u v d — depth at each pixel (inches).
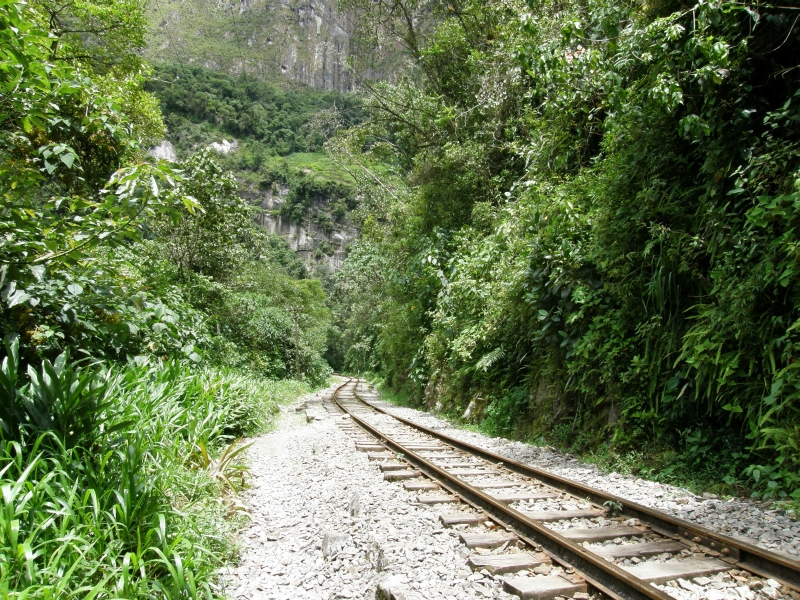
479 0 676.1
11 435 140.3
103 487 140.9
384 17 809.5
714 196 232.2
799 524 161.3
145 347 294.5
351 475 249.9
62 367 161.9
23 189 177.9
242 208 606.9
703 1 222.4
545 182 379.9
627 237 277.1
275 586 140.4
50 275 193.5
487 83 602.2
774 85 234.5
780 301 202.1
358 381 1796.3
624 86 302.5
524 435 370.0
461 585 127.8
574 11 380.5
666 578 126.3
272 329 1063.6
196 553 138.3
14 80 169.2
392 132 846.5
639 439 267.9
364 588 133.0
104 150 289.4
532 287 354.6
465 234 577.3
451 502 200.8
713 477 221.3
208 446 252.2
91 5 575.2
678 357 244.7
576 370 305.6
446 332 544.4
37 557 112.4
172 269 521.7
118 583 106.3
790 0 216.1
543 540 149.6
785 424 192.1
